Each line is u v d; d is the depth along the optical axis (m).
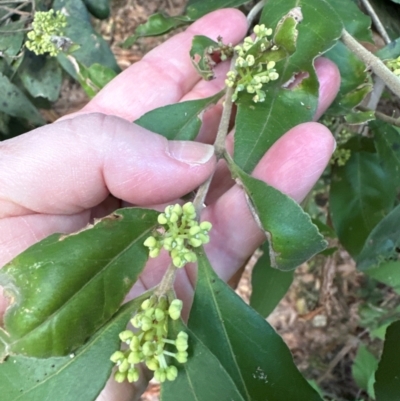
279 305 0.28
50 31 0.17
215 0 0.17
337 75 0.13
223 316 0.09
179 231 0.09
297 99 0.11
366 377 0.23
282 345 0.09
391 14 0.17
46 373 0.08
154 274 0.13
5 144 0.12
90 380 0.08
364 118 0.14
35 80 0.22
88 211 0.14
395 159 0.16
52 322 0.08
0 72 0.20
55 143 0.12
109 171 0.12
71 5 0.20
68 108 0.29
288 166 0.12
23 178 0.12
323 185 0.21
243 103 0.11
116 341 0.08
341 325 0.27
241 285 0.28
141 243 0.09
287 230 0.10
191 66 0.17
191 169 0.11
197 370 0.08
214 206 0.14
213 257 0.14
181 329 0.08
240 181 0.10
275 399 0.09
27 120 0.21
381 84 0.17
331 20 0.12
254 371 0.09
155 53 0.17
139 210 0.09
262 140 0.11
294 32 0.11
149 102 0.17
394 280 0.16
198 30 0.17
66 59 0.20
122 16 0.30
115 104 0.17
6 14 0.21
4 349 0.08
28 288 0.08
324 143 0.12
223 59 0.14
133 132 0.12
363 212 0.16
